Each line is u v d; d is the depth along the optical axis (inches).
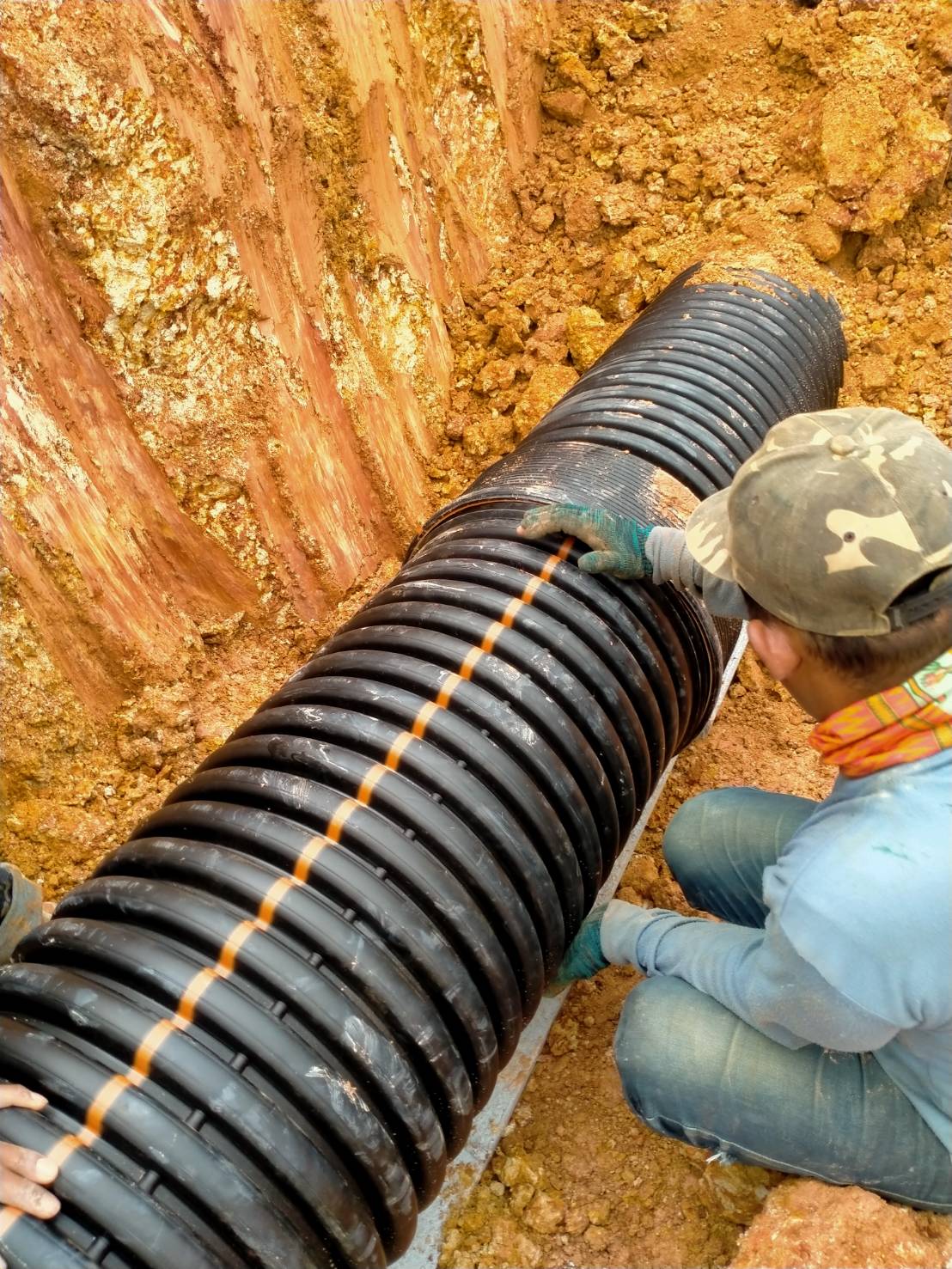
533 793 41.6
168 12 61.2
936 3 96.4
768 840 46.5
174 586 66.8
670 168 99.0
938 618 29.4
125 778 62.5
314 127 72.8
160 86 59.9
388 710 42.2
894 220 90.4
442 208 91.1
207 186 62.6
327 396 74.4
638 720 47.8
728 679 68.8
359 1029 33.4
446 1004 36.4
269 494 69.1
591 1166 48.3
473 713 42.6
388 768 39.9
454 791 39.9
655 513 53.0
